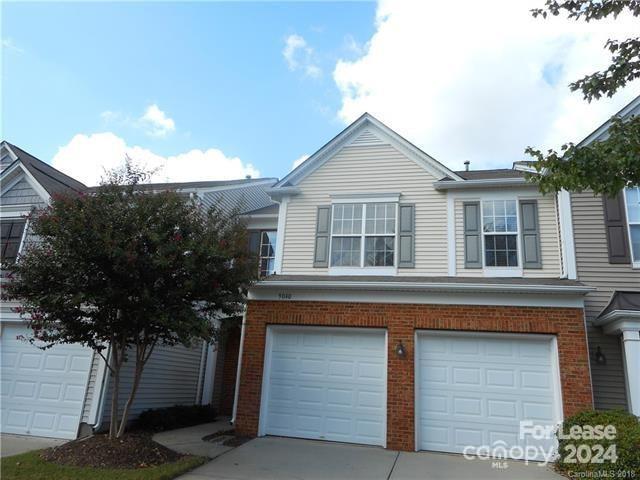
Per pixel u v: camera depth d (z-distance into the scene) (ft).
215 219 29.84
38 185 43.16
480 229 35.12
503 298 29.60
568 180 20.71
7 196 44.37
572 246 32.58
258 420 31.37
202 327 25.61
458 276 34.14
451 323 29.94
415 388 29.30
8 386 34.96
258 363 32.35
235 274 28.68
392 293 31.40
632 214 32.89
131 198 26.73
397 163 38.27
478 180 35.40
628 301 27.86
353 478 22.57
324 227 37.88
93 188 44.96
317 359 32.24
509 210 35.24
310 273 36.83
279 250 38.17
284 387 32.19
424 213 36.47
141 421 36.29
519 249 34.04
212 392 47.75
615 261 31.94
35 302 24.09
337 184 39.01
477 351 29.73
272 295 33.37
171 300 25.66
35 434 33.19
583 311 28.30
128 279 25.11
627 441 20.34
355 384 31.14
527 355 28.94
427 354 30.37
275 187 39.68
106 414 33.63
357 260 36.47
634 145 19.31
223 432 33.68
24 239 41.55
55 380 34.37
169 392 41.60
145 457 24.40
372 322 31.22
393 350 30.32
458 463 25.77
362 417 30.40
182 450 27.73
